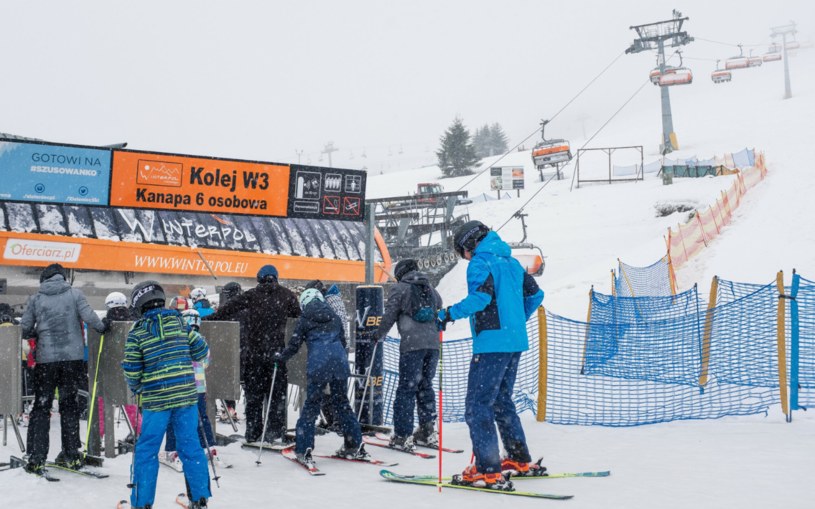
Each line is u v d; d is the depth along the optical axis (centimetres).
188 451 472
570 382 953
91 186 860
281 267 1881
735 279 1911
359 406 796
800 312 884
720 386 855
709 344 873
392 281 2122
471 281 523
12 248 1489
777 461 553
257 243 1867
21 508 479
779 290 738
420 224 3197
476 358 529
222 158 928
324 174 977
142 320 479
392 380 938
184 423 475
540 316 803
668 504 453
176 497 516
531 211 4422
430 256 3066
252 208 943
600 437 695
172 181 903
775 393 795
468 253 554
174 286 1734
